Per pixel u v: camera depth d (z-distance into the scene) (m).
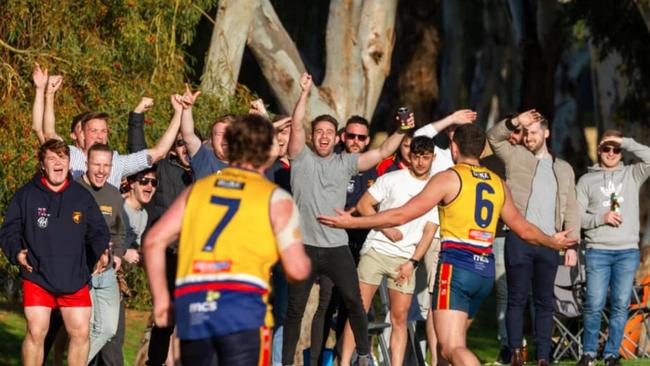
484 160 27.14
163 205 24.12
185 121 22.88
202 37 50.47
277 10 61.09
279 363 24.22
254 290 14.68
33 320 21.55
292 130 22.62
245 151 15.13
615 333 27.33
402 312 24.66
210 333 14.55
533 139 25.00
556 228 25.58
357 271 23.98
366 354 22.98
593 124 95.00
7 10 33.03
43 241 21.44
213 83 37.44
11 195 31.58
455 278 19.14
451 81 73.31
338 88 43.69
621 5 45.12
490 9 70.19
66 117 32.34
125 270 25.34
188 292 14.67
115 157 23.55
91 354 22.94
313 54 63.31
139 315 36.78
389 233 23.56
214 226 14.76
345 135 24.80
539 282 24.89
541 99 61.56
